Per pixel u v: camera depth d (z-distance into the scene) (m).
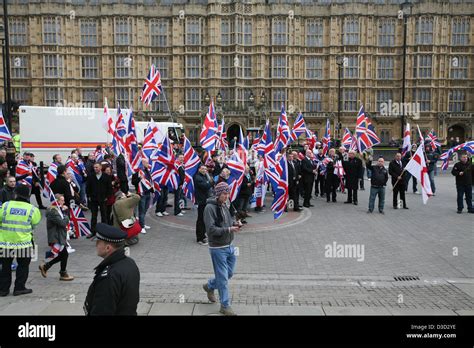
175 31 61.75
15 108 51.78
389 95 63.53
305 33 62.72
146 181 15.56
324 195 24.95
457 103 63.69
